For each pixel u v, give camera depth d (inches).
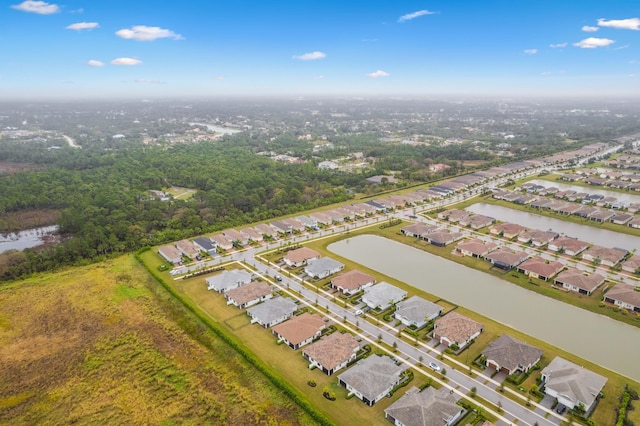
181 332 3745.1
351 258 5383.9
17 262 5014.8
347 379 3019.2
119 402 2910.9
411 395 2834.6
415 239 5959.6
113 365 3297.2
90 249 5383.9
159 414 2797.7
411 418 2635.3
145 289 4557.1
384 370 3093.0
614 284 4488.2
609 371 3134.8
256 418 2755.9
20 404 2910.9
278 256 5408.5
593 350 3449.8
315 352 3321.9
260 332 3754.9
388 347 3494.1
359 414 2790.4
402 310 3914.9
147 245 5753.0
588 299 4197.8
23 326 3855.8
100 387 3061.0
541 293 4382.4
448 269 5044.3
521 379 3075.8
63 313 4065.0
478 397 2910.9
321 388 3038.9
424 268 5078.7
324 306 4163.4
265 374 3164.4
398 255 5497.1
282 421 2731.3
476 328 3599.9
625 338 3612.2
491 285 4621.1
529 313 4025.6
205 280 4756.4
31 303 4256.9
